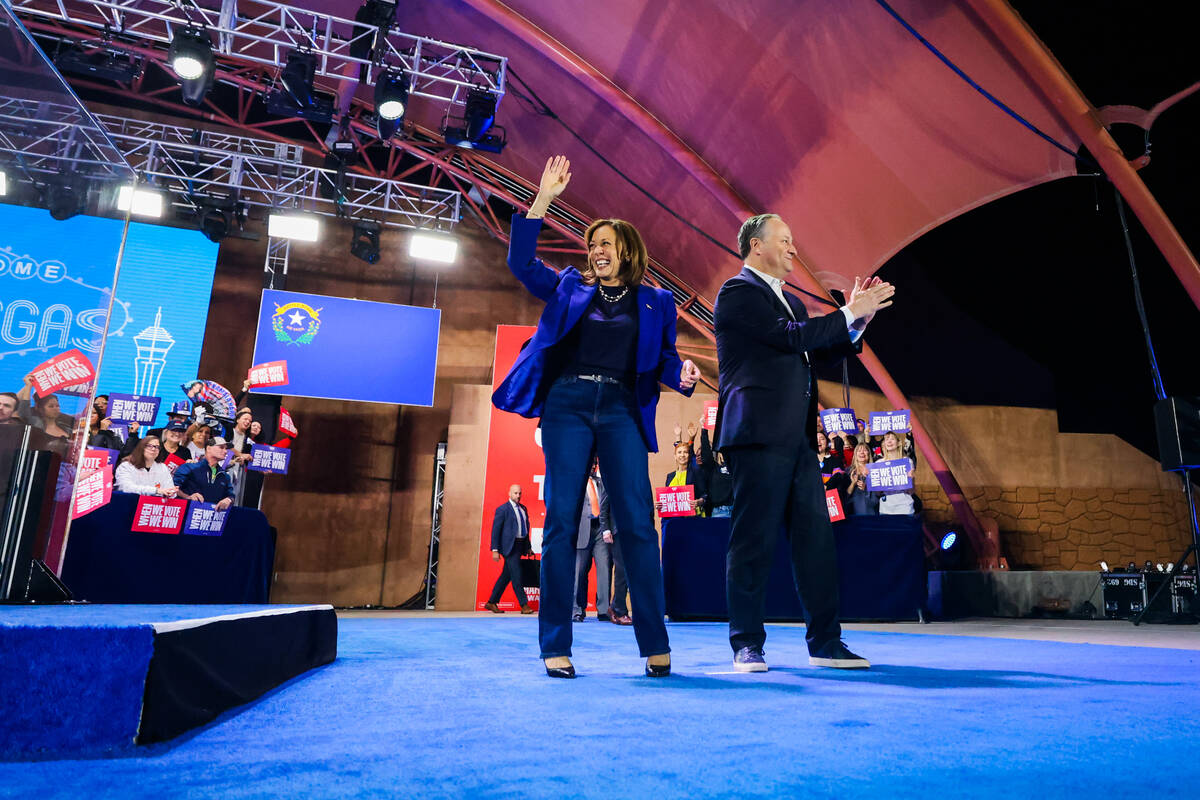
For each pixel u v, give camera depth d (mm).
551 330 1944
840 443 7363
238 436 8414
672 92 8727
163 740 966
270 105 8539
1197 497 11523
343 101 10031
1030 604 8969
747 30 7496
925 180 7672
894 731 1033
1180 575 8000
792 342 1984
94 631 937
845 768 827
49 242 2334
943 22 6262
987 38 6188
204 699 1113
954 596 9094
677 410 10438
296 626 1753
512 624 5156
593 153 10281
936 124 7117
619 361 1952
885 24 6551
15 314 2287
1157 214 6883
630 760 861
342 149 10445
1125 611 8547
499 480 10219
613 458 1902
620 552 1898
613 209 11164
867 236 8602
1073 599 8867
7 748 891
